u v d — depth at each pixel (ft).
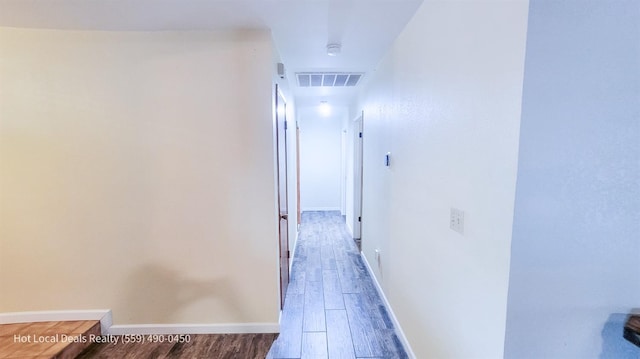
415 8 5.41
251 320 7.14
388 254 7.89
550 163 2.88
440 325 4.68
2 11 5.49
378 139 8.97
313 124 21.24
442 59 4.44
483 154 3.41
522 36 2.76
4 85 6.34
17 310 6.90
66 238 6.80
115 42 6.40
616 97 2.83
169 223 6.88
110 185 6.72
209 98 6.59
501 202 3.10
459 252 4.02
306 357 6.25
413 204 5.87
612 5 2.75
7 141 6.49
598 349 3.10
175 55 6.47
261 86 6.55
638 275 3.00
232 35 6.43
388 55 7.67
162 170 6.73
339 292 9.20
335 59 8.57
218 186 6.81
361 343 6.69
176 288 7.03
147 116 6.59
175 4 5.28
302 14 5.70
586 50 2.78
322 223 18.17
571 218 2.95
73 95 6.46
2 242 6.73
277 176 7.25
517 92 2.84
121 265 6.93
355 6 5.37
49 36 6.29
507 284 3.04
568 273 3.02
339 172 21.70
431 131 4.91
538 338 3.11
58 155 6.57
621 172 2.90
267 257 7.00
